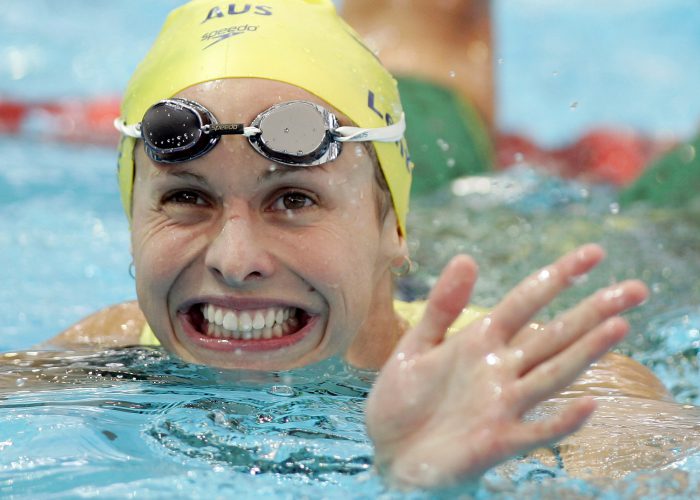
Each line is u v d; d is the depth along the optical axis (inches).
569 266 207.9
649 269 530.6
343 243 298.8
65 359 342.0
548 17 1262.3
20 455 249.9
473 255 561.9
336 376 314.7
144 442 258.4
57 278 537.6
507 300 210.2
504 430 202.4
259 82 299.7
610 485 237.8
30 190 714.8
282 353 303.7
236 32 315.3
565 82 1099.9
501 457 202.7
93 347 364.5
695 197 683.4
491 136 822.5
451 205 682.2
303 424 271.0
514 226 628.1
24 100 961.5
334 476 238.2
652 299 483.2
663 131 978.7
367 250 309.7
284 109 288.7
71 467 243.0
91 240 609.0
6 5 1210.0
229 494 229.1
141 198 306.8
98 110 952.3
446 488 206.4
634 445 266.1
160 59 325.7
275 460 247.3
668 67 1136.8
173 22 346.0
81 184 741.9
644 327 446.9
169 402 289.0
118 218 658.8
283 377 307.4
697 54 1168.2
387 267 335.9
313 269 291.1
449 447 205.2
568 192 730.8
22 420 272.8
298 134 287.7
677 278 514.6
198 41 318.7
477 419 203.9
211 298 291.4
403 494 210.7
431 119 753.6
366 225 310.2
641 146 942.4
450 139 748.0
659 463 253.1
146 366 327.9
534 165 844.0
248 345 301.9
